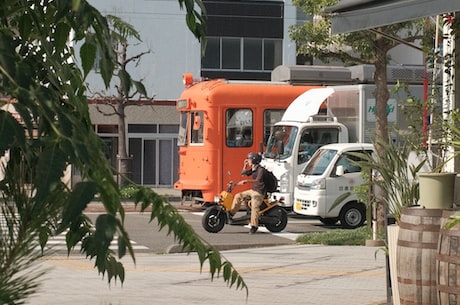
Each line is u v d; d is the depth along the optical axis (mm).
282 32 74375
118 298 18281
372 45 37969
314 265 24484
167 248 29297
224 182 46312
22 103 3283
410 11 12648
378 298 18375
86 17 3732
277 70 49688
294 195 40375
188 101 47031
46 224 3871
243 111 46594
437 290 11445
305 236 32156
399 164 13609
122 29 4406
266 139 46719
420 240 12023
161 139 70750
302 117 43812
